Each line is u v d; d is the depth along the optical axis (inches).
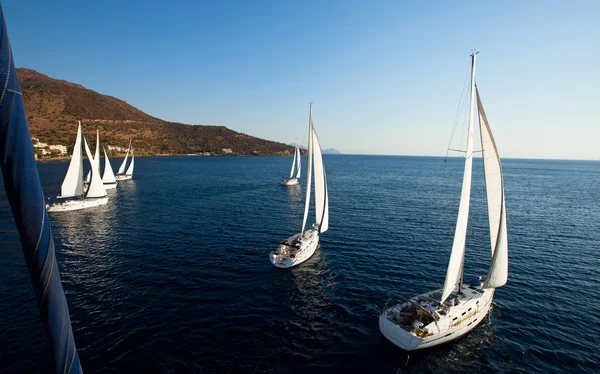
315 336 733.3
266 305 860.6
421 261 1210.0
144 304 845.8
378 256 1254.9
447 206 2292.1
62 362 163.0
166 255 1213.1
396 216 1945.1
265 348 685.3
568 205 2464.3
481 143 716.7
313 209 2166.6
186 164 6653.5
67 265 1101.1
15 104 133.3
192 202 2353.6
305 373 619.8
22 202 136.9
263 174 4795.8
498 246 753.0
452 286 741.9
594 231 1681.8
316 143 1239.5
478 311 772.0
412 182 3944.4
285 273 1071.0
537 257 1277.1
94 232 1517.0
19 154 134.3
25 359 628.4
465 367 650.2
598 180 4896.7
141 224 1680.6
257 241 1411.2
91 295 889.5
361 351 687.1
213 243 1371.8
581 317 836.0
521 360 673.6
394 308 748.6
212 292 923.4
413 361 660.7
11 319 762.2
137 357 644.1
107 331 725.3
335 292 945.5
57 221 1723.7
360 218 1886.1
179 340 700.7
